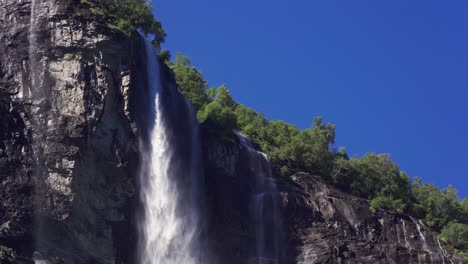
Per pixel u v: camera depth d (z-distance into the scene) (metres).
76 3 100.44
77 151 93.62
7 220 90.31
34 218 91.38
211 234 111.38
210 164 115.00
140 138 101.81
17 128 93.56
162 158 106.12
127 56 101.25
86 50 98.06
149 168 103.44
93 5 102.69
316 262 115.81
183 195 108.62
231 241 113.25
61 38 97.75
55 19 98.44
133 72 102.12
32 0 99.25
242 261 113.12
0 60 96.56
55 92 95.94
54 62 97.00
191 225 108.75
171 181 107.00
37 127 94.19
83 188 94.38
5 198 90.88
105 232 96.81
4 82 95.31
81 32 98.44
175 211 106.69
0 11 98.50
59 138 93.81
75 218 93.12
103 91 97.25
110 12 107.00
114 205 97.88
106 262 96.69
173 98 112.25
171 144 108.56
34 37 97.69
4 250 88.56
